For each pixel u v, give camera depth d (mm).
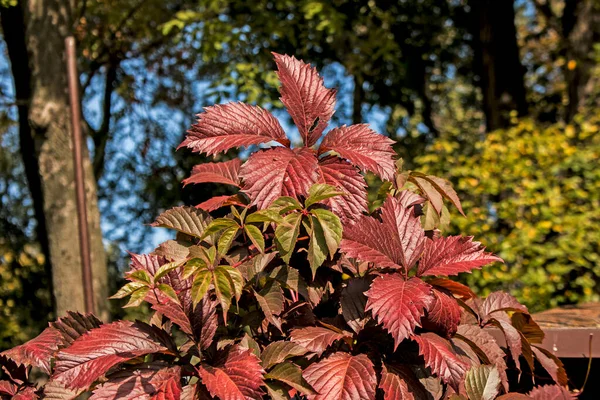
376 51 9758
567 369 2156
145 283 1176
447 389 1331
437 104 13484
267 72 8453
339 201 1313
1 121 8781
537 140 5887
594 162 5758
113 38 9695
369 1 10117
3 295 9078
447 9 10484
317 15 8922
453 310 1292
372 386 1168
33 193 6969
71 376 1122
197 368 1196
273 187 1272
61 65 6477
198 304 1249
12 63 6703
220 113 1380
